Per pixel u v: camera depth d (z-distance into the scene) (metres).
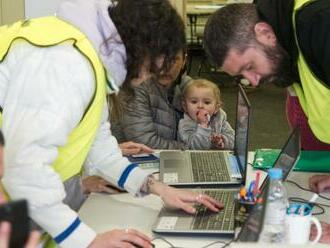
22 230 0.73
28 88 1.22
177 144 2.53
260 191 1.49
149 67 1.41
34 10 2.80
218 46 1.67
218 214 1.56
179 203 1.61
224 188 1.83
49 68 1.23
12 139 1.20
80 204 1.73
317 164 2.03
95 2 1.38
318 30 1.48
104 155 1.75
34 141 1.19
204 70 6.54
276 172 1.38
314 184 1.83
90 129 1.37
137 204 1.74
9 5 2.82
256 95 6.07
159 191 1.67
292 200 1.71
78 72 1.24
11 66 1.30
